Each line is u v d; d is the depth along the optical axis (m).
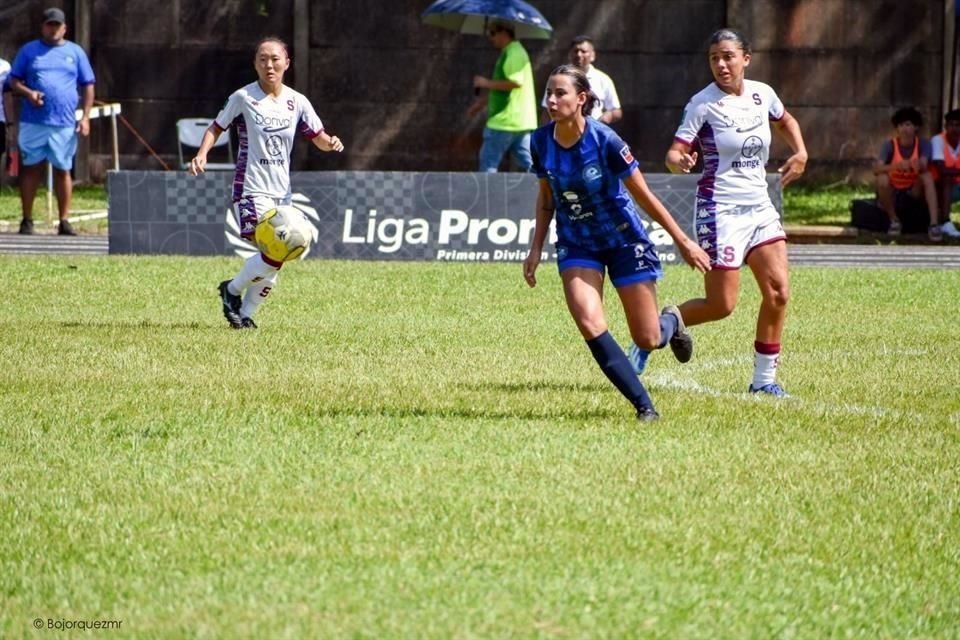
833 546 20.80
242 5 96.44
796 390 33.38
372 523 21.31
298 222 41.62
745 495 23.22
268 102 42.75
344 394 31.17
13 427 27.50
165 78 96.75
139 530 20.95
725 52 32.25
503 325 43.72
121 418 28.45
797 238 77.75
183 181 63.12
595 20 97.19
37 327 41.59
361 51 96.94
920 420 29.58
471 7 72.81
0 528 21.06
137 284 52.41
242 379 33.06
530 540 20.56
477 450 25.83
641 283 28.84
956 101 98.56
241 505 22.19
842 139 99.00
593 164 27.83
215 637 16.86
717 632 17.42
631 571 19.39
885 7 98.19
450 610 17.83
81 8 95.69
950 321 46.69
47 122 70.69
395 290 51.97
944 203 77.75
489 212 63.81
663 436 27.30
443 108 97.44
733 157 32.44
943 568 20.08
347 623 17.34
